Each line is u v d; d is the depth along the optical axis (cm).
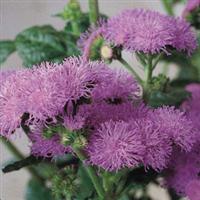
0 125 34
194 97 49
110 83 37
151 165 36
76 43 51
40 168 43
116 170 35
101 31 45
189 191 39
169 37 42
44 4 79
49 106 33
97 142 35
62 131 35
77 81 33
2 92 34
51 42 51
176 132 37
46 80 33
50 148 37
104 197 38
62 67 34
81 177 40
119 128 35
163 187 41
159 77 46
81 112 35
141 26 42
